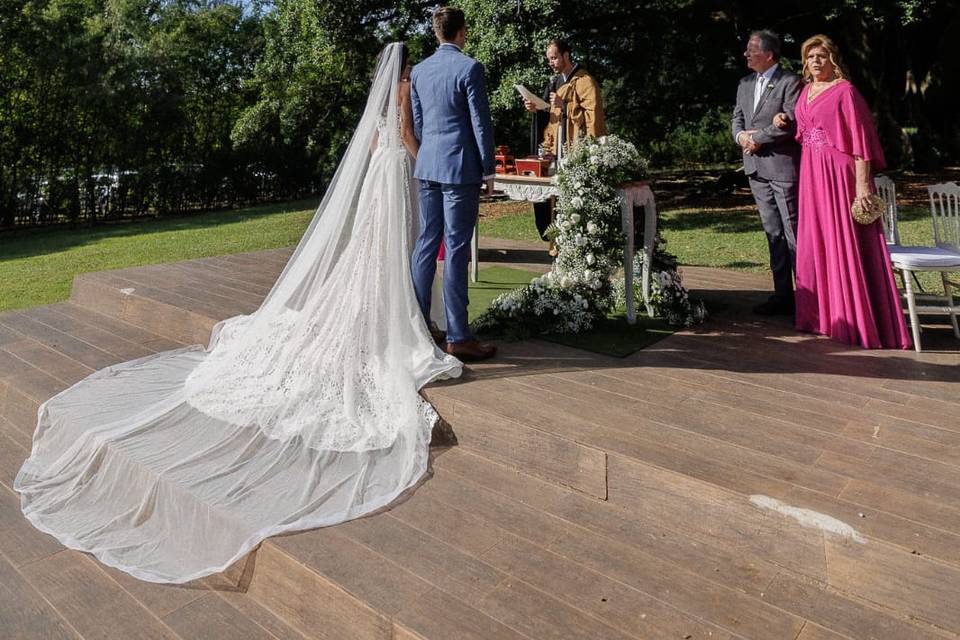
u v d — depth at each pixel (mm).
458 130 3316
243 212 14633
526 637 1952
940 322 3994
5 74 12609
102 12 15297
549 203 5977
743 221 9086
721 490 2264
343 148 15500
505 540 2396
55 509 3068
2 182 12586
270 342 3445
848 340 3646
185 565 2625
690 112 13664
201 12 16406
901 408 2820
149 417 3309
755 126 4039
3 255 9844
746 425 2707
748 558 2230
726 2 11086
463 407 2961
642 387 3113
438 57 3346
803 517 2113
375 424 3064
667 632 1950
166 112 14430
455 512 2568
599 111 4801
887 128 13062
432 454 2957
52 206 13430
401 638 2006
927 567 1917
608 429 2701
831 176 3539
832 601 2031
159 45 14719
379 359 3258
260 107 14383
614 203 3955
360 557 2320
